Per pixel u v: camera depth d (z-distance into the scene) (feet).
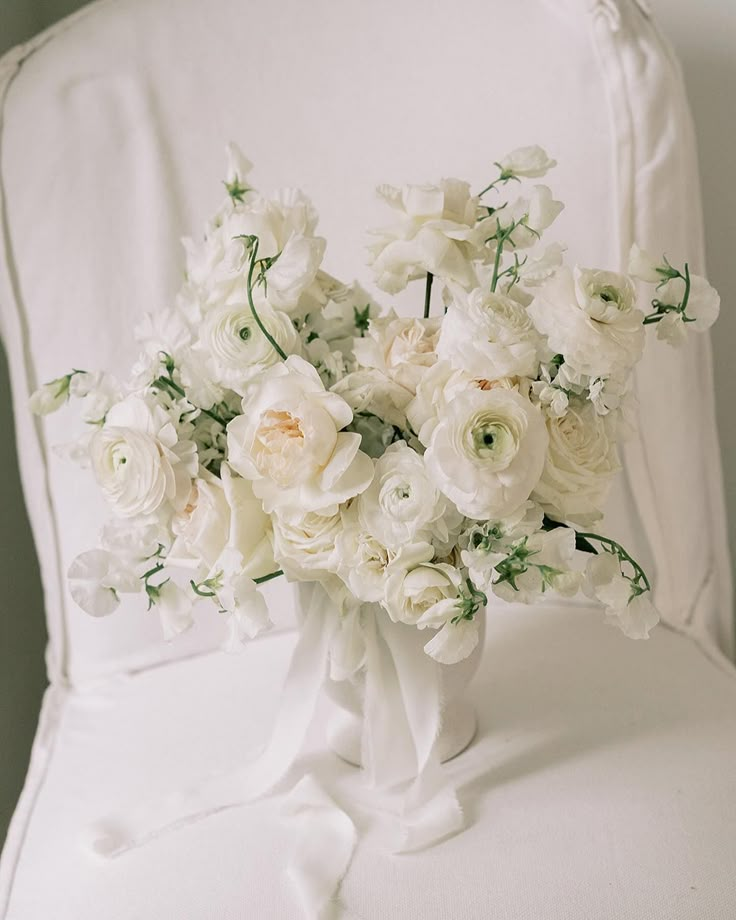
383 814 3.33
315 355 3.16
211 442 3.15
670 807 3.24
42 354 4.21
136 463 2.94
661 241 4.01
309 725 3.66
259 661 4.13
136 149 4.13
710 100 4.52
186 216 4.17
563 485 2.97
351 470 2.93
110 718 3.99
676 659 3.94
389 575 2.94
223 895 3.10
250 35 4.11
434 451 2.81
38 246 4.15
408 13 4.05
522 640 4.07
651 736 3.53
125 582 3.07
